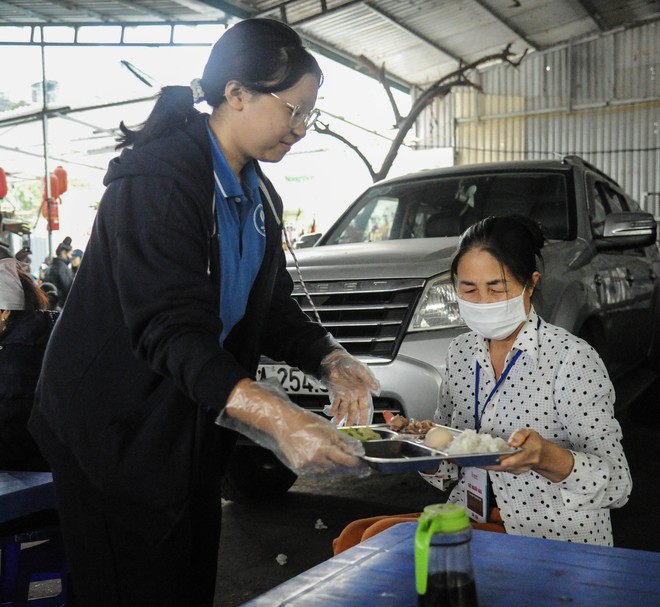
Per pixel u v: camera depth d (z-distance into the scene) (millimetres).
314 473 1409
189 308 1559
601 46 16250
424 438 1784
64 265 11945
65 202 24578
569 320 4055
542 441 1742
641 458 5270
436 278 3764
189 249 1620
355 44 14430
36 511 2309
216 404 1483
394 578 1411
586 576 1394
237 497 4332
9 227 8000
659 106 15914
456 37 15016
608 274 4793
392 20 13328
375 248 4348
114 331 1671
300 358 2133
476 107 17297
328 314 3932
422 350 3633
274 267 1979
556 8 14461
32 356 2670
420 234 5004
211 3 10273
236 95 1712
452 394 2246
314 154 19469
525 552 1518
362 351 3779
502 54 10438
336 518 4195
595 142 16547
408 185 5410
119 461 1637
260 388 1472
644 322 5645
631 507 4250
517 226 2016
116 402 1667
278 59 1664
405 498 4520
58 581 3574
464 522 1216
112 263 1660
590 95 16484
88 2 10289
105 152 15734
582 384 1981
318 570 1459
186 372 1496
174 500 1654
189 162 1676
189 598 1824
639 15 15578
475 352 2170
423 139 17812
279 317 2168
